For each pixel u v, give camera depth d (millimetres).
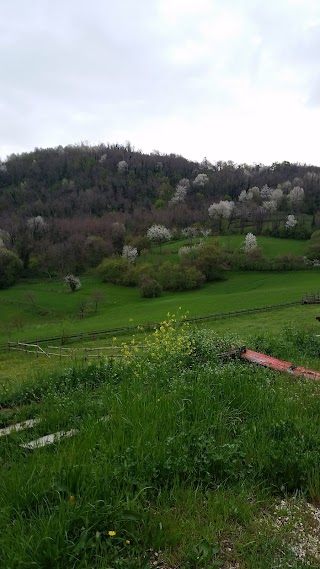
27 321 53406
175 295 64250
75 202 121750
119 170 146875
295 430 4656
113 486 3494
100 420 4770
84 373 7531
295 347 11008
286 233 92812
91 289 70875
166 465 3848
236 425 4938
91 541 2883
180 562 2934
